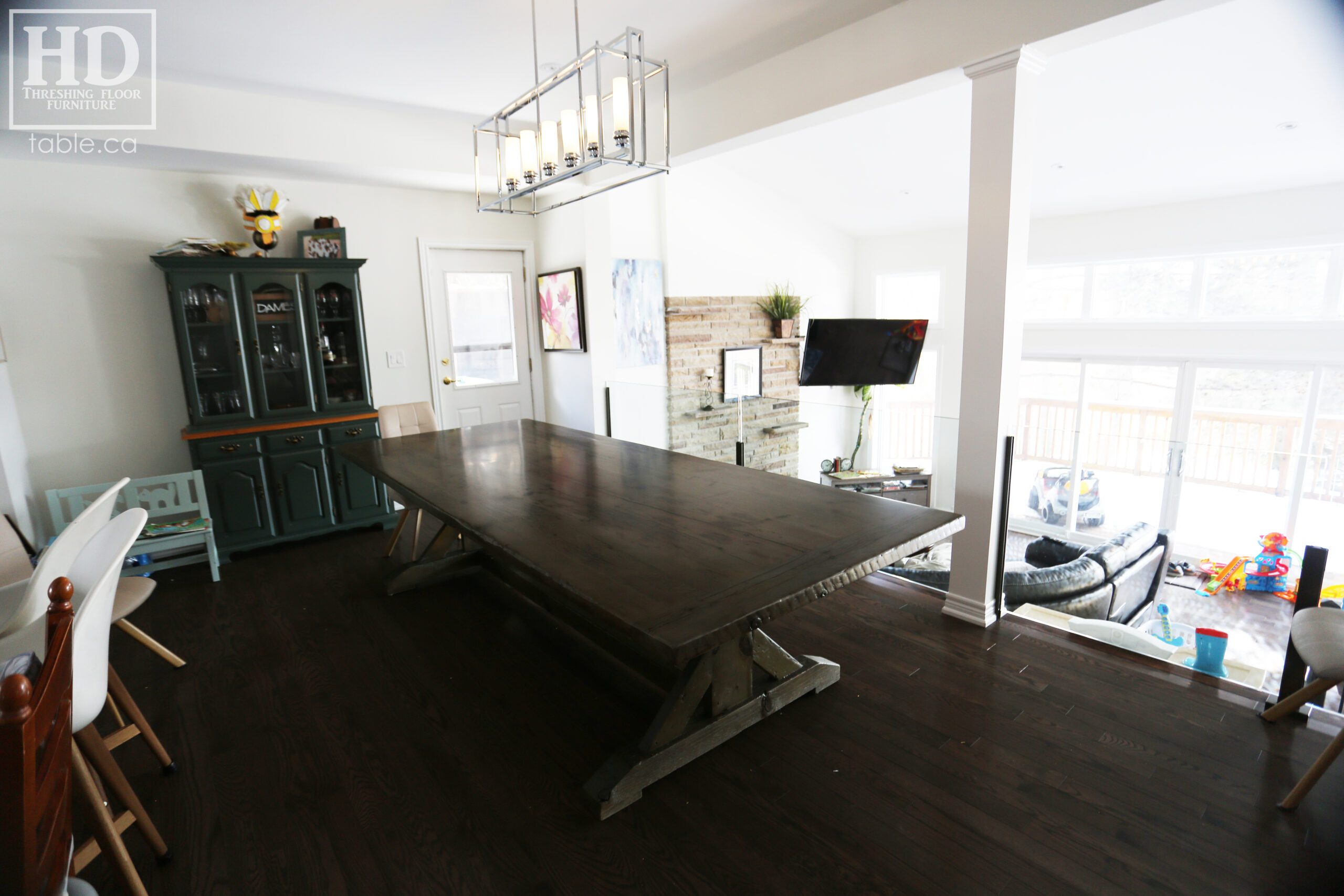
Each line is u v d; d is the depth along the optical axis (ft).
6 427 10.36
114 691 6.09
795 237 20.79
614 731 6.89
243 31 8.47
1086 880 4.90
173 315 11.43
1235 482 17.62
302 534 12.87
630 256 16.78
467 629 9.26
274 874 5.17
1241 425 17.26
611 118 12.98
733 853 5.26
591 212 15.44
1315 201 15.17
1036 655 8.17
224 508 11.96
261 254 12.65
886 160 16.43
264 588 10.86
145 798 6.04
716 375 19.11
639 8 8.45
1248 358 16.80
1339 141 12.64
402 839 5.50
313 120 11.54
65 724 2.91
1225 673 9.30
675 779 6.11
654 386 15.21
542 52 9.58
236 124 10.85
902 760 6.28
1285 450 16.72
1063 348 19.88
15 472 10.49
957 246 20.89
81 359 11.60
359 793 6.04
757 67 10.69
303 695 7.66
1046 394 20.51
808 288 21.62
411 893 4.98
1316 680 6.31
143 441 12.32
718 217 18.53
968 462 8.86
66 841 2.97
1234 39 9.80
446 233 15.49
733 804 5.79
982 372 8.55
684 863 5.18
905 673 7.80
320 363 12.79
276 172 12.58
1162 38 9.99
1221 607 15.67
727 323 19.17
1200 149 13.64
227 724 7.14
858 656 8.23
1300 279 15.96
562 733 6.88
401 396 15.34
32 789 2.43
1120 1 6.63
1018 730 6.68
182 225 12.34
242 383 12.09
